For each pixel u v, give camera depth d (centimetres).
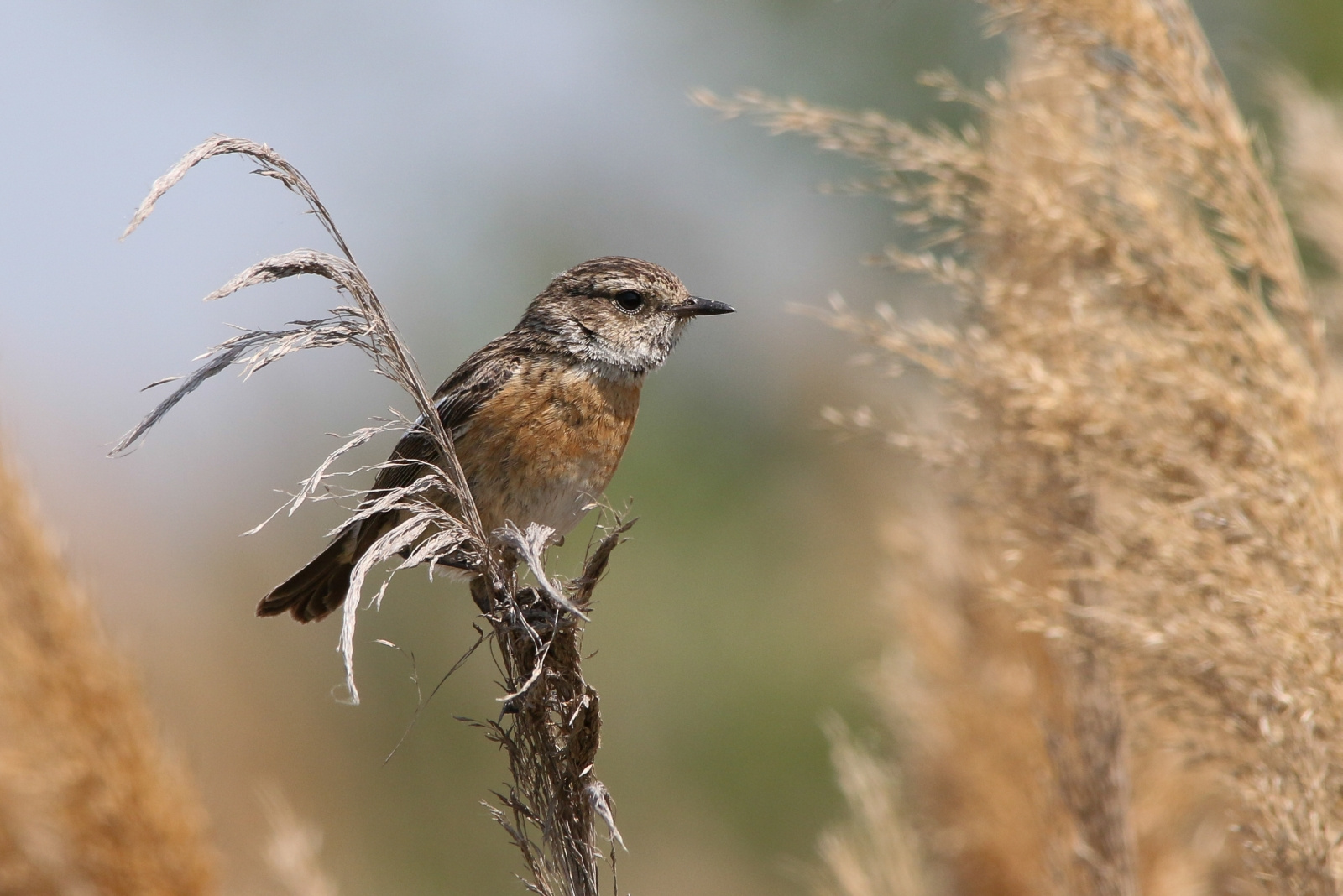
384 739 2072
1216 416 727
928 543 927
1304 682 655
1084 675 841
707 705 2083
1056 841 852
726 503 2319
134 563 2103
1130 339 742
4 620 801
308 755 2022
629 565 2222
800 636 2105
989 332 779
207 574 2183
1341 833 648
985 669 894
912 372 798
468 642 2123
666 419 2430
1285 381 722
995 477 795
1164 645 689
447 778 2061
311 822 1873
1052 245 748
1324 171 953
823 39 2530
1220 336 727
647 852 1997
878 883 877
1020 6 760
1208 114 749
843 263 2433
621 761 2064
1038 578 864
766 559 2216
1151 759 873
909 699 936
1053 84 811
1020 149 788
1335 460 718
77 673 805
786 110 778
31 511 820
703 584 2170
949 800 912
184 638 2067
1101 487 785
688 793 2030
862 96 2441
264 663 2089
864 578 2016
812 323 2334
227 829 1766
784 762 2009
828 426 2117
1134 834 849
